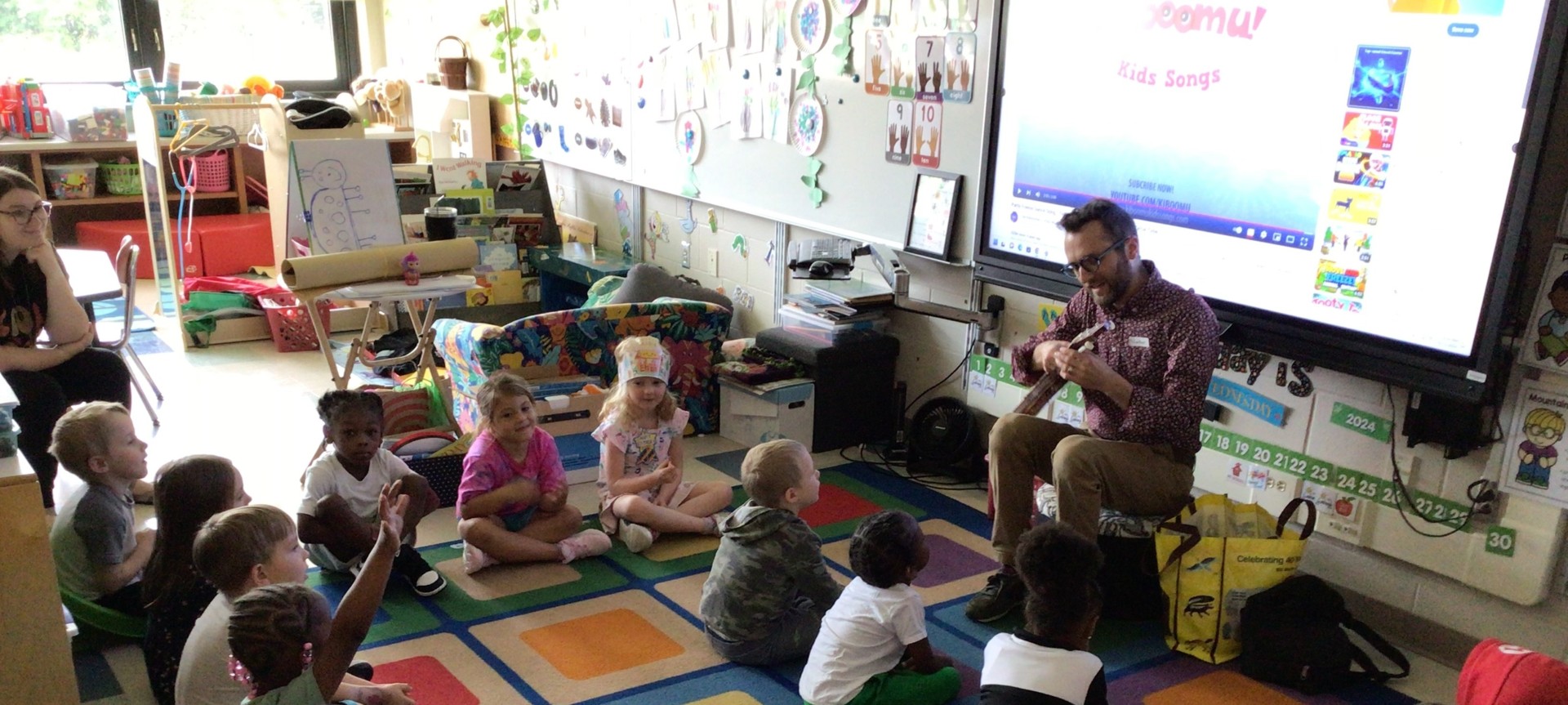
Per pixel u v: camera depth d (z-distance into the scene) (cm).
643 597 299
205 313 530
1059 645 205
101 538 263
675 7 481
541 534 318
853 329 407
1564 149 242
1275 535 281
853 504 364
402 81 691
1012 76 335
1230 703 256
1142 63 300
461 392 407
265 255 628
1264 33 273
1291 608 268
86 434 262
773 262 457
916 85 374
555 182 616
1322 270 270
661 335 411
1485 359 242
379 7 741
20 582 215
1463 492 269
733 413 417
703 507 345
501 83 638
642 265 448
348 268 384
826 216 423
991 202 350
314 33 726
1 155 620
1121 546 288
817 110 417
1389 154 254
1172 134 296
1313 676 259
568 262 537
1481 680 206
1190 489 285
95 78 668
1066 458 274
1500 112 234
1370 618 293
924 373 408
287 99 712
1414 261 252
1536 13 226
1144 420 275
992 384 377
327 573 307
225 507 238
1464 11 237
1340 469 290
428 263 399
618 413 336
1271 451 305
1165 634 285
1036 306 356
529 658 266
